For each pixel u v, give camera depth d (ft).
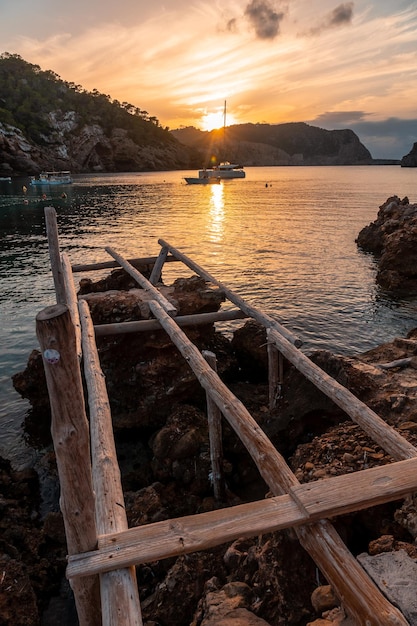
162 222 140.67
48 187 279.69
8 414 35.40
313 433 26.21
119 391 34.30
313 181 372.79
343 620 11.26
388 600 10.42
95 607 11.71
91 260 88.69
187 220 144.87
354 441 19.62
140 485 27.09
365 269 79.82
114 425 32.73
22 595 17.44
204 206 186.19
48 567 20.66
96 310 35.45
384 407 24.22
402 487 12.66
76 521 10.59
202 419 28.37
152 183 338.54
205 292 38.88
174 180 381.60
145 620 16.52
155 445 26.94
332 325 53.52
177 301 37.60
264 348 36.37
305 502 12.13
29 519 24.11
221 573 17.49
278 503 12.43
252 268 80.94
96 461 14.99
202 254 93.30
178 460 25.75
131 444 31.89
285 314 57.16
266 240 108.27
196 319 33.78
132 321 33.42
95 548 10.99
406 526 14.30
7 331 52.47
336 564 11.00
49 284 71.15
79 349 25.29
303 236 112.98
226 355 38.91
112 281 50.65
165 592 17.02
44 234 116.98
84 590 11.37
